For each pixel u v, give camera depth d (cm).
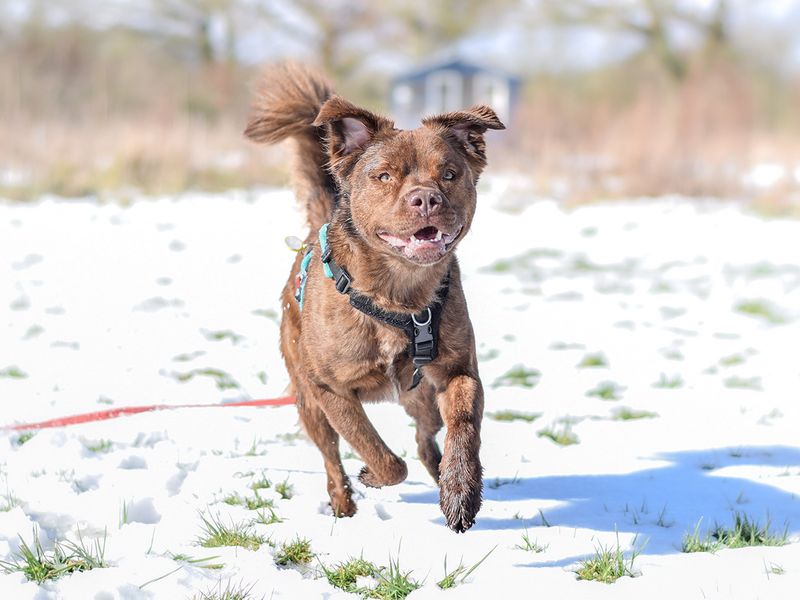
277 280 1452
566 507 613
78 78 4572
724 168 2736
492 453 727
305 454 714
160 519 591
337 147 591
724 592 472
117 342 1077
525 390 905
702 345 1088
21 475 648
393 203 541
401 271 545
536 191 2742
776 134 3097
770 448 740
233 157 3012
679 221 2155
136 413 742
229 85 4503
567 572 503
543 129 3466
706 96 3033
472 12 6172
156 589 473
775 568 497
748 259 1664
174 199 2528
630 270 1590
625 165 2788
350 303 553
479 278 1513
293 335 647
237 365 988
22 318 1185
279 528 564
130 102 4622
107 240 1819
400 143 566
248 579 490
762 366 997
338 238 571
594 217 2255
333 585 493
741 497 623
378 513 606
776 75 4816
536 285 1458
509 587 480
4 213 2172
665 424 800
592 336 1134
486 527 578
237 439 750
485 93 5197
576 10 5666
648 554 527
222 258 1636
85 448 707
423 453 630
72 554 515
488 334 1146
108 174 2725
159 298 1309
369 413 827
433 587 484
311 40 6216
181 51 6038
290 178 730
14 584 472
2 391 876
